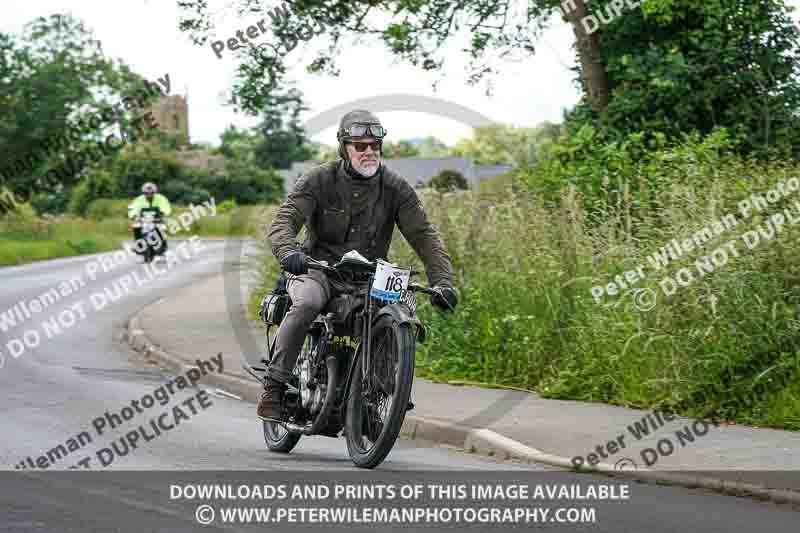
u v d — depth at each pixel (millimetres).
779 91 17156
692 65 17547
